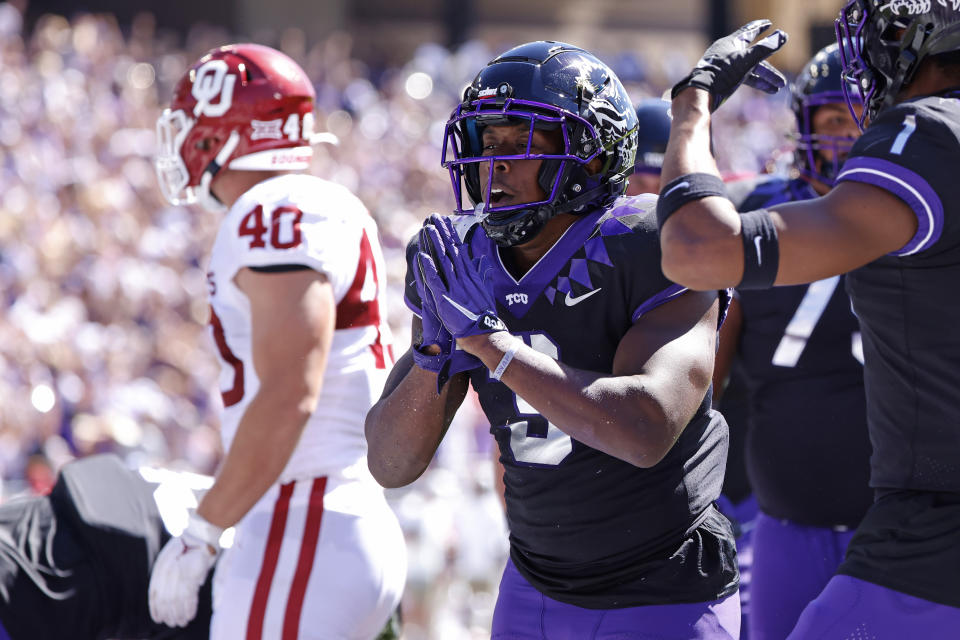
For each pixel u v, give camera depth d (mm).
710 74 7082
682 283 6570
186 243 35250
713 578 7602
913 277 6809
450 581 21641
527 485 7715
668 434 6961
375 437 8273
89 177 35219
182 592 8930
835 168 11523
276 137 9875
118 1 72000
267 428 8602
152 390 27219
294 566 8719
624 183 7879
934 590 6867
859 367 10859
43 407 24219
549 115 7430
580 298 7391
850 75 7559
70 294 29453
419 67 60000
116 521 10586
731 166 57312
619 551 7508
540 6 88688
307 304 8734
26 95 37844
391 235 40875
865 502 10836
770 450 11195
